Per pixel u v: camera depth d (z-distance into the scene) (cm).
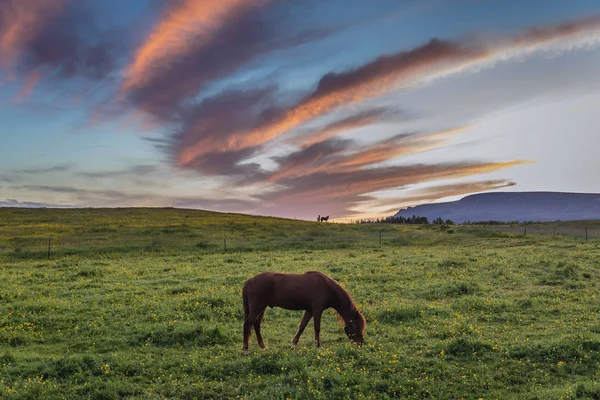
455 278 2209
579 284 1980
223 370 1012
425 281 2164
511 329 1352
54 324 1435
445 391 894
